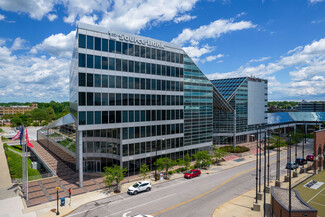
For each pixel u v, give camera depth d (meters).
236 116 70.69
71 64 49.97
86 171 41.31
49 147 61.94
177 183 36.31
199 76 52.78
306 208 23.78
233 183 36.50
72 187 33.62
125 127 38.19
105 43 35.84
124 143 38.03
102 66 35.50
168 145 45.28
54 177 38.09
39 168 52.12
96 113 34.88
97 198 29.78
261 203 28.64
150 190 33.00
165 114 44.59
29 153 63.69
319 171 45.62
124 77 38.09
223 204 28.23
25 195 29.88
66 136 47.22
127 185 34.78
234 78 78.56
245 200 29.62
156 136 42.91
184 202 28.73
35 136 93.12
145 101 41.06
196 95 51.88
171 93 45.81
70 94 53.03
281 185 35.03
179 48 47.78
